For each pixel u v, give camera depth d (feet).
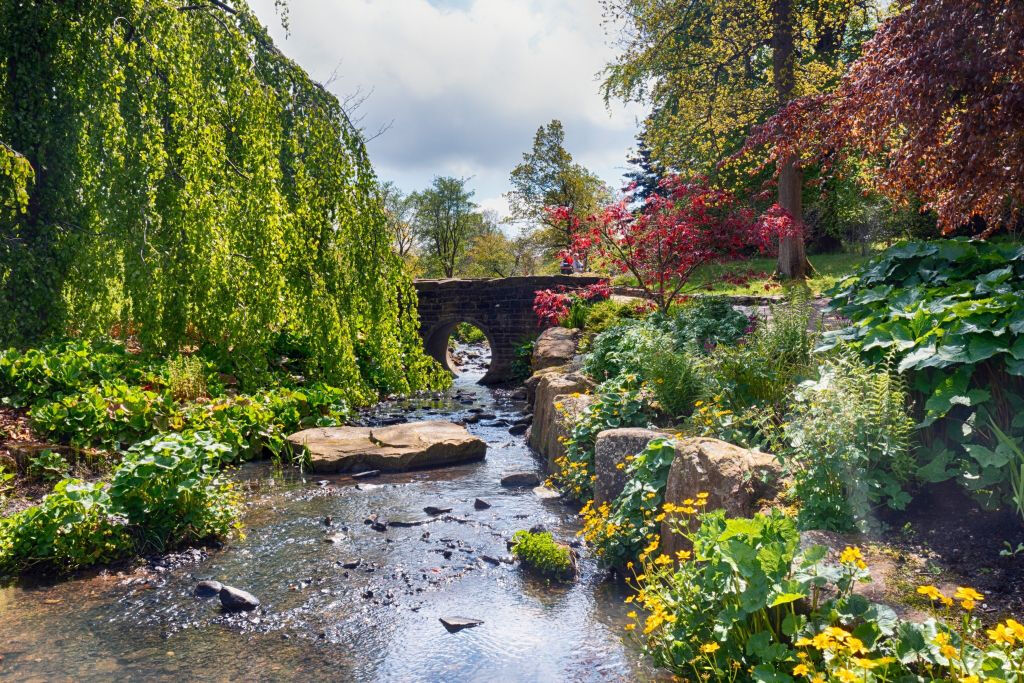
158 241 32.24
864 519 13.28
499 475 27.84
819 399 15.05
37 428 26.81
